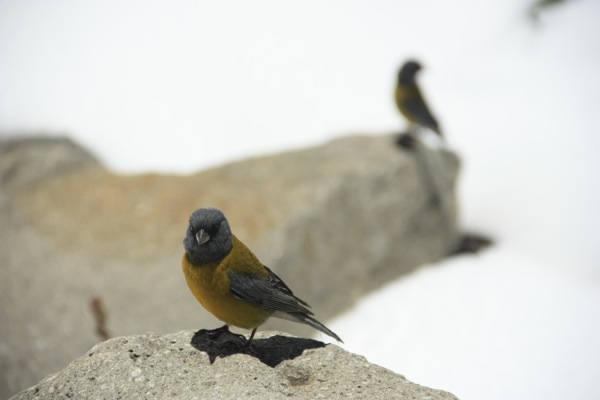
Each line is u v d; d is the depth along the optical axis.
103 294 15.20
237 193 16.97
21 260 16.02
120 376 7.88
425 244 18.50
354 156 17.95
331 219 16.59
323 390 7.87
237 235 15.80
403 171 17.88
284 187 16.97
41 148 18.98
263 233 15.80
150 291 15.11
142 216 16.72
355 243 17.03
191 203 16.86
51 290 15.45
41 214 17.02
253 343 8.66
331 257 16.50
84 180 18.08
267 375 7.87
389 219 17.59
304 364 8.30
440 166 18.67
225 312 8.19
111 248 16.05
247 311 8.17
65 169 18.45
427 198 18.28
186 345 8.33
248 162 17.95
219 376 7.85
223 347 8.38
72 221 16.80
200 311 14.72
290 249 15.67
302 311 8.33
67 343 14.77
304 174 17.36
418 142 18.59
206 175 17.73
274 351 8.52
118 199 17.28
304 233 16.03
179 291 15.03
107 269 15.62
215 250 7.96
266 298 8.16
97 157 20.83
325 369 8.23
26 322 15.15
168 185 17.56
